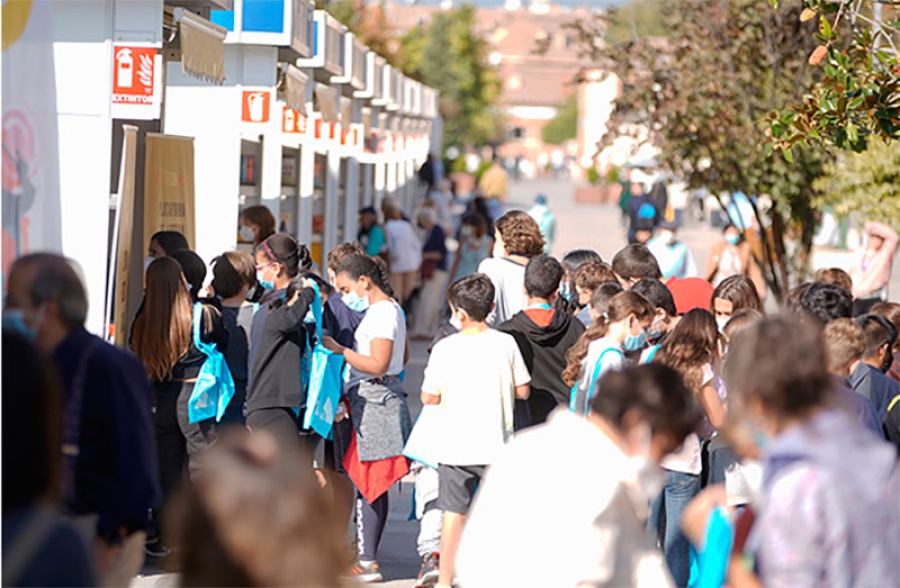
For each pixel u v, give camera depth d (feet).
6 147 35.91
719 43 124.06
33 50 37.65
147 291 64.95
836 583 28.81
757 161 123.03
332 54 131.44
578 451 33.30
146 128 92.43
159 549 66.59
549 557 32.86
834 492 28.96
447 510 61.00
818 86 74.59
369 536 66.95
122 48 70.95
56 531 26.50
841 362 49.80
